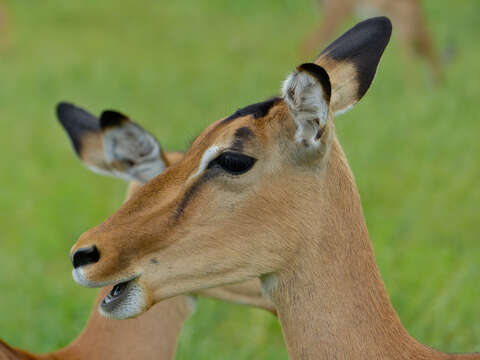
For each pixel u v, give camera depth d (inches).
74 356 299.9
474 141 642.8
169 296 231.0
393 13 939.3
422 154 623.2
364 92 233.9
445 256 473.4
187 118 729.0
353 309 230.2
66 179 624.4
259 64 928.9
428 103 741.3
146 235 227.0
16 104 795.4
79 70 914.1
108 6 1211.9
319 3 1050.1
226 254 226.7
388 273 445.4
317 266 229.5
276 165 224.8
